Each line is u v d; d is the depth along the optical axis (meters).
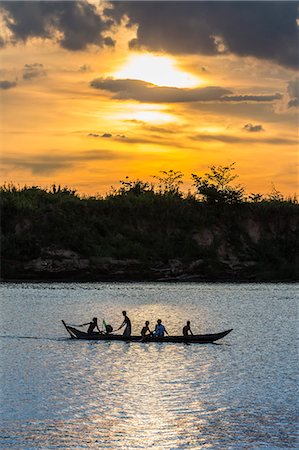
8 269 187.38
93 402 49.50
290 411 47.75
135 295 145.00
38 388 53.53
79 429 43.47
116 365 63.41
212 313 113.75
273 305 128.75
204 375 59.38
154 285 179.00
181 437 42.50
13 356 67.88
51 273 189.75
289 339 83.69
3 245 190.75
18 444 40.78
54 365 63.06
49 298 134.50
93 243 198.88
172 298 139.75
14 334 84.00
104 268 193.38
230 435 42.81
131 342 77.50
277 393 52.69
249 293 156.38
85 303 125.44
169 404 49.19
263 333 89.75
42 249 193.25
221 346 76.12
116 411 47.34
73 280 190.25
